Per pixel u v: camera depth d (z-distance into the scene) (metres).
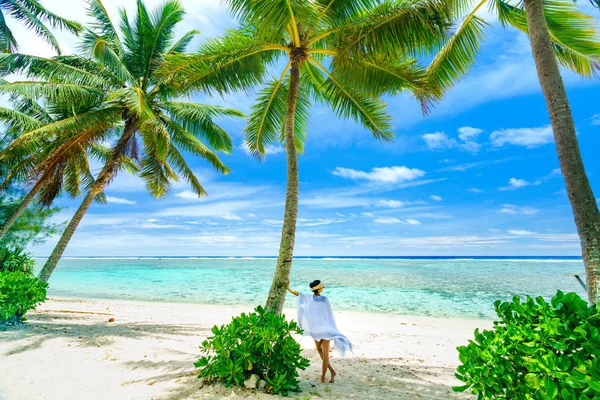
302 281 26.12
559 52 6.44
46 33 10.90
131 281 28.38
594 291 3.00
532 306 2.33
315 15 5.48
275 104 8.78
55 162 10.16
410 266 52.62
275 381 3.73
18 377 4.14
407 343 7.28
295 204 6.02
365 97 8.11
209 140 12.20
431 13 5.27
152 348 5.84
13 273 7.52
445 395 4.04
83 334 6.68
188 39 11.97
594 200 3.26
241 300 16.05
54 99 9.14
